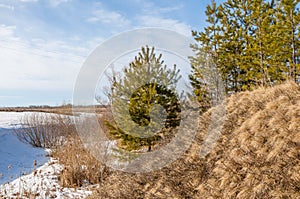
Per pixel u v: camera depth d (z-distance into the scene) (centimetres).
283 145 434
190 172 518
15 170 947
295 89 620
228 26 1311
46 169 892
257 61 1105
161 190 505
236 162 465
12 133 1466
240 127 580
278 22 1021
